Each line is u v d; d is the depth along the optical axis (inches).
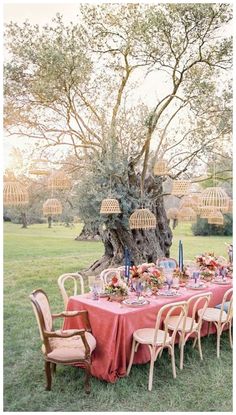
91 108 255.4
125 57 253.0
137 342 137.8
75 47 237.3
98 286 150.5
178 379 138.8
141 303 142.5
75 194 256.7
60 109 256.2
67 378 138.2
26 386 134.0
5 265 290.5
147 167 261.7
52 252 315.9
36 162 210.2
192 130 274.7
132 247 259.6
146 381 136.3
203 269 192.2
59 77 236.8
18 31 239.0
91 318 140.5
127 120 241.6
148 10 238.7
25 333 187.6
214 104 268.4
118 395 127.5
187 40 248.2
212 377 140.9
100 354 135.3
